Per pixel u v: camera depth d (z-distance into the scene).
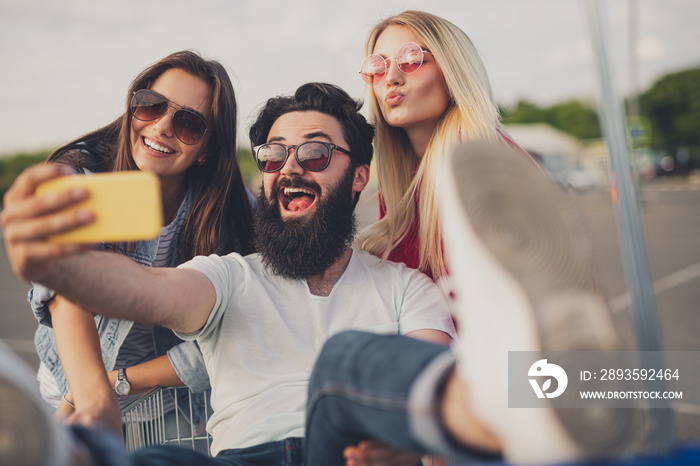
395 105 2.58
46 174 0.99
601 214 17.72
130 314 1.40
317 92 2.14
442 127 2.58
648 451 1.13
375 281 2.01
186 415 2.21
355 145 2.13
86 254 1.25
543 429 0.88
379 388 1.15
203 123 2.41
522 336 0.91
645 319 1.23
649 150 41.25
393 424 1.11
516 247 0.94
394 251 2.53
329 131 2.09
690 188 29.33
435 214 2.34
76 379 1.84
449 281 2.23
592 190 28.70
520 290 0.92
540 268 0.93
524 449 0.90
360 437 1.32
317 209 2.03
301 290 1.93
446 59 2.57
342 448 1.36
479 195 0.96
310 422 1.36
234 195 2.57
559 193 0.98
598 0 1.30
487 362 0.93
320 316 1.89
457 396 1.01
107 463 0.96
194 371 2.03
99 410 1.70
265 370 1.79
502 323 0.93
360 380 1.20
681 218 16.41
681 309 6.19
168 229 2.43
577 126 54.25
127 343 2.28
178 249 2.46
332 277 2.01
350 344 1.29
